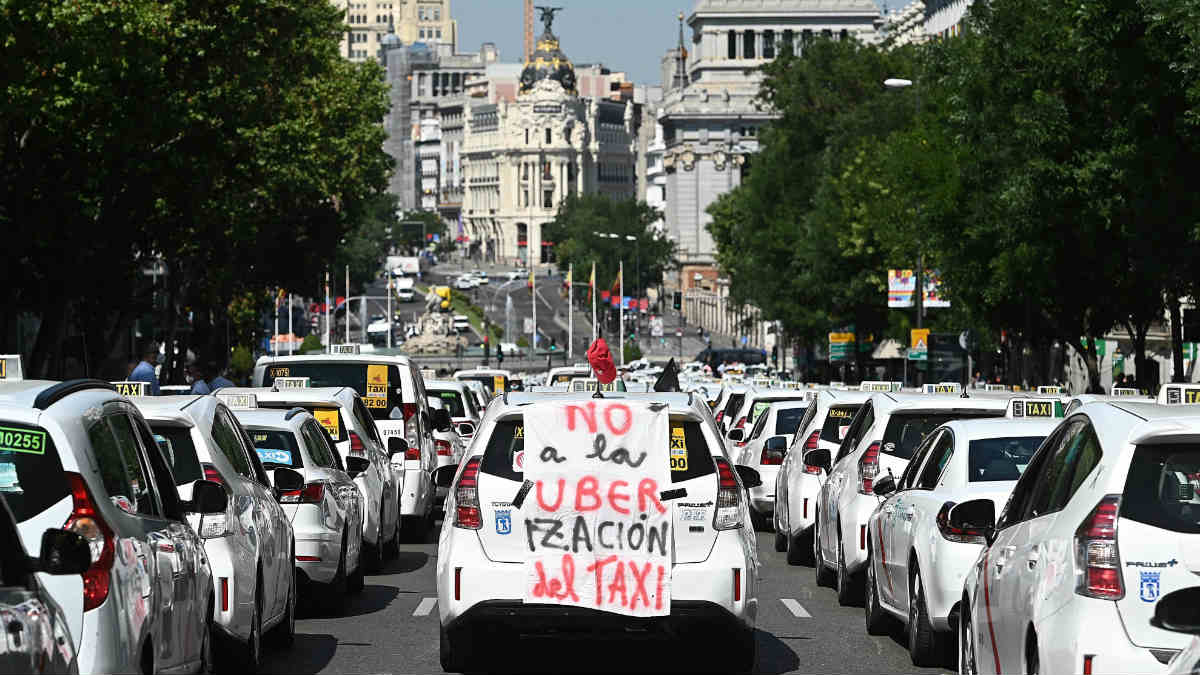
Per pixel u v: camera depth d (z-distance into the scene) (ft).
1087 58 202.59
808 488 127.34
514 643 90.12
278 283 410.93
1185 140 196.03
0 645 35.81
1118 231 232.53
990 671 59.21
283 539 83.46
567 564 72.90
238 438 81.61
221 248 345.31
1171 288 213.87
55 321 260.01
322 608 100.17
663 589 72.95
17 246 242.58
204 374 165.89
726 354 655.35
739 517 74.49
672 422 74.54
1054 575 51.47
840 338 465.06
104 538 47.52
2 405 48.34
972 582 63.21
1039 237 242.37
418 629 94.53
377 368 146.00
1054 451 57.52
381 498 123.44
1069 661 49.55
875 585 91.30
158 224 277.85
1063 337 295.89
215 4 257.75
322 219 407.44
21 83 212.43
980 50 241.14
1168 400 63.46
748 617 74.49
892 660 83.61
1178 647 48.55
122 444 53.67
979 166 252.62
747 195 506.07
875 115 435.12
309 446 101.09
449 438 172.14
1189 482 49.96
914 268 358.02
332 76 414.21
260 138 300.81
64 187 242.17
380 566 124.77
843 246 412.77
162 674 52.75
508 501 73.41
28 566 39.55
